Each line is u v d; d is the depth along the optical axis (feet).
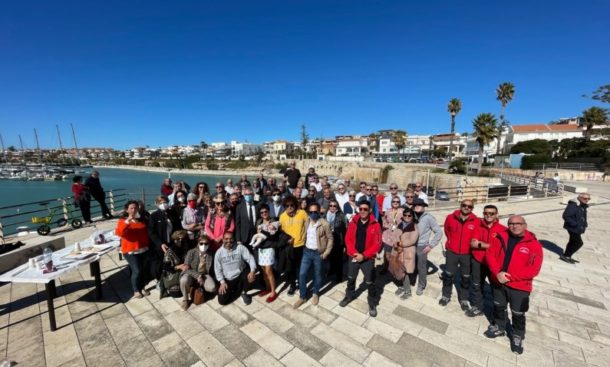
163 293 14.92
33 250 18.24
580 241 19.56
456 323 12.60
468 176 98.78
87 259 13.32
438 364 10.18
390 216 16.88
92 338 11.57
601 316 13.32
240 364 10.19
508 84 122.72
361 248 13.05
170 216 16.06
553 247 23.68
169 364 10.19
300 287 14.05
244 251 14.30
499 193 50.83
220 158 385.09
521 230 10.30
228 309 13.74
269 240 14.30
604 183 83.66
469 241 12.82
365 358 10.47
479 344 11.23
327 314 13.32
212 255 14.71
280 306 14.03
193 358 10.48
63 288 15.80
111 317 13.05
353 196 19.90
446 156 227.40
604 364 10.18
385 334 11.84
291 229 14.60
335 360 10.38
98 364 10.18
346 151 319.68
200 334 11.85
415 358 10.46
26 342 11.28
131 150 496.64
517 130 179.11
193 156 390.01
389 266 14.87
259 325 12.46
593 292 15.76
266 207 14.53
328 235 13.75
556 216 36.73
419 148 288.10
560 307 14.15
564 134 171.01
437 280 17.12
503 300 11.16
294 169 30.09
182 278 13.62
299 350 10.89
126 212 14.03
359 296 15.08
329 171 218.79
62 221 29.32
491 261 11.03
